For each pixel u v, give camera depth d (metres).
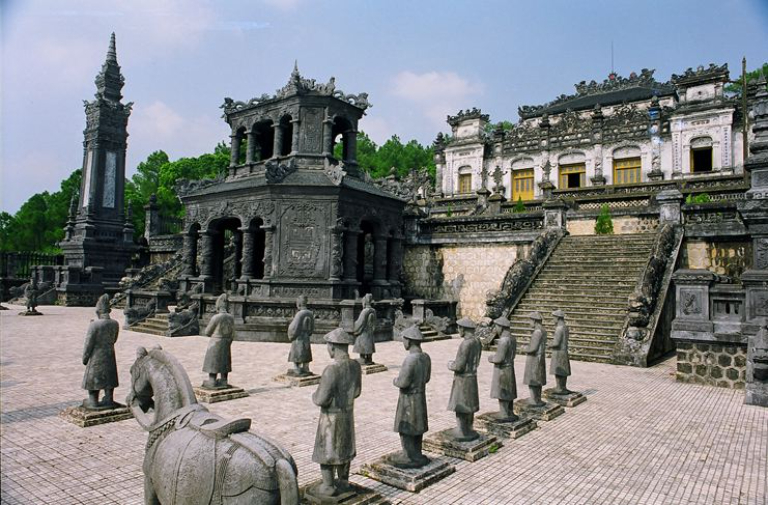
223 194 21.23
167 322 19.50
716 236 18.31
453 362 7.29
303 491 5.54
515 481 6.28
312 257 19.55
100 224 33.72
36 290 25.39
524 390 11.22
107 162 34.28
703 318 12.19
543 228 23.23
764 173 13.06
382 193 22.08
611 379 12.58
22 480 5.92
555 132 45.19
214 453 3.79
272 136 24.98
